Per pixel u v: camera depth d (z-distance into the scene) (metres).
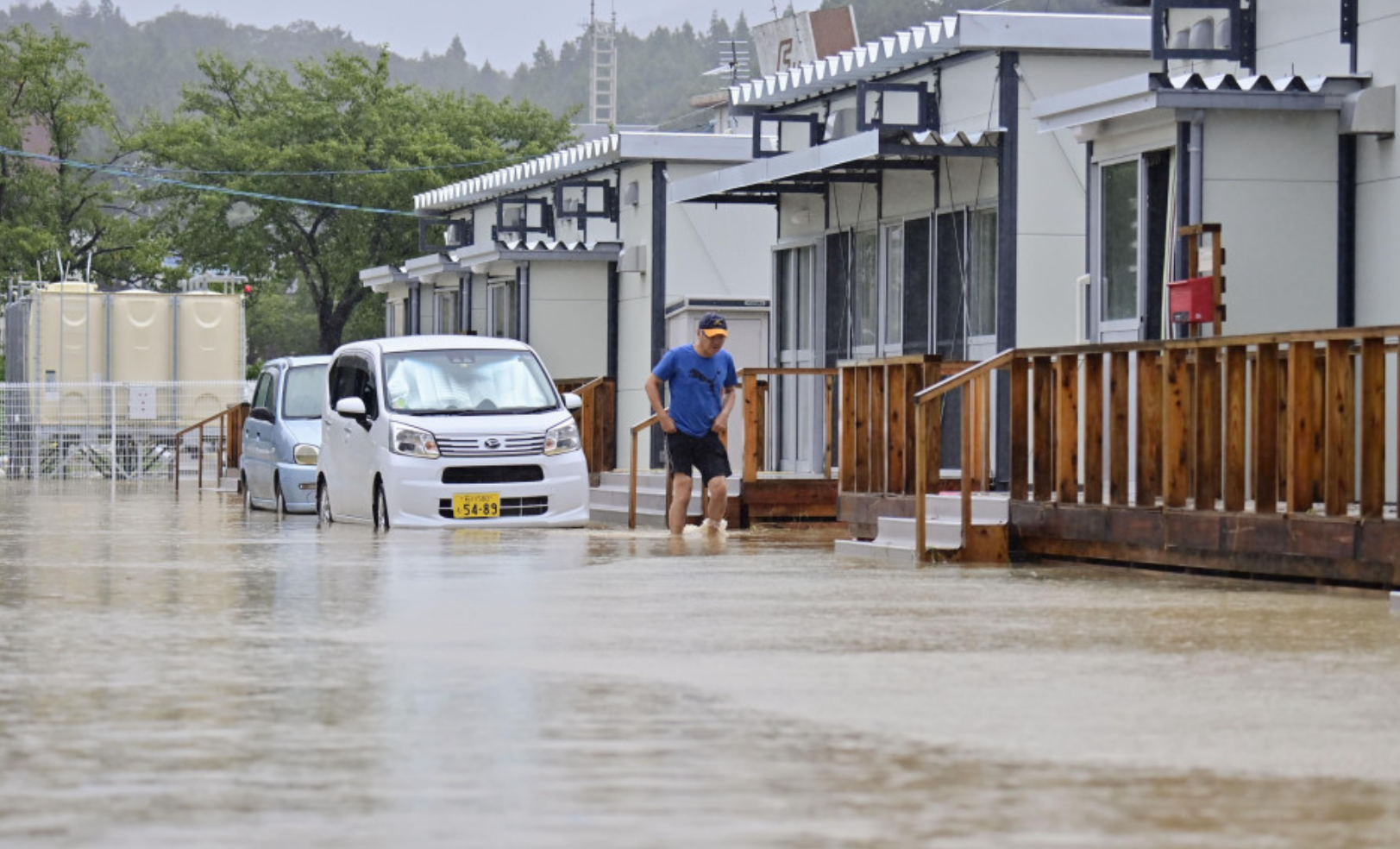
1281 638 24.17
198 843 12.91
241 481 68.56
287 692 19.70
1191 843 12.99
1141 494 35.53
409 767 15.59
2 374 127.88
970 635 24.62
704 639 24.22
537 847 12.79
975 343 56.34
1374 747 16.61
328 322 172.00
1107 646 23.42
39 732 17.27
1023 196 54.31
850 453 44.69
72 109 176.62
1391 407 39.94
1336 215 42.91
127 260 177.12
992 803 14.22
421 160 166.25
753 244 82.31
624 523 59.12
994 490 52.91
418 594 30.30
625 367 85.25
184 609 28.08
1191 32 46.44
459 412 51.62
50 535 47.94
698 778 15.13
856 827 13.38
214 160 171.00
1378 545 30.23
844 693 19.66
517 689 19.95
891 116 60.38
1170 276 43.41
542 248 85.44
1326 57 43.16
